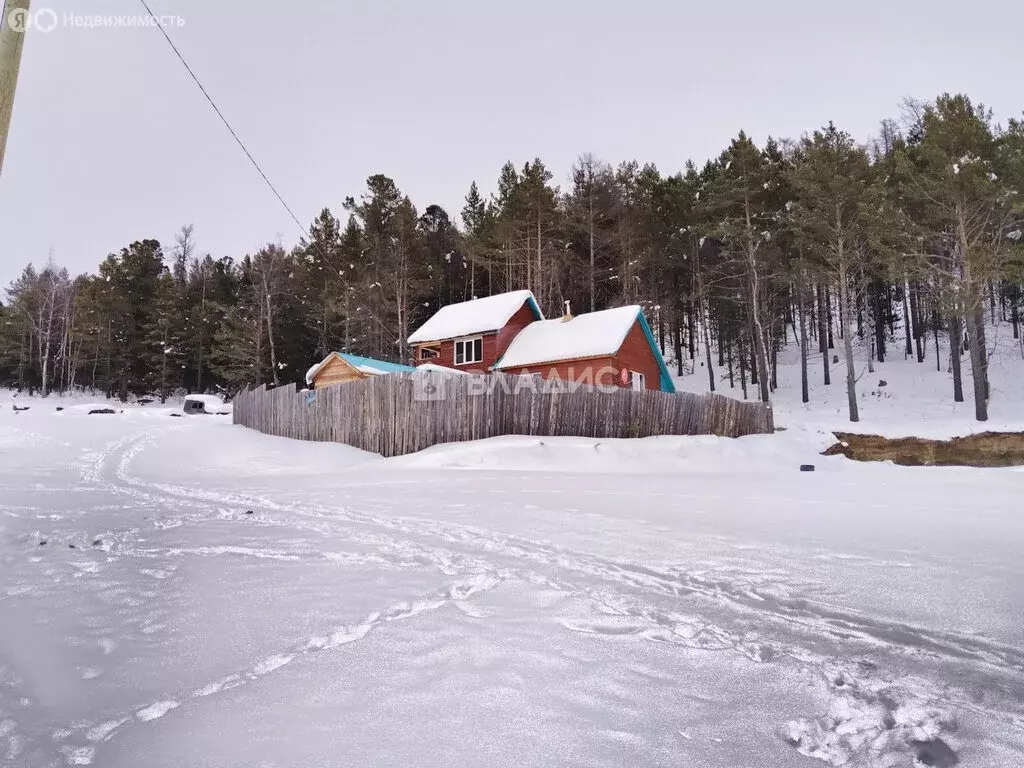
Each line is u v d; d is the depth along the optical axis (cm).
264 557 443
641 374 2423
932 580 367
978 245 2131
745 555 439
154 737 193
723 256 3400
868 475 1098
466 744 187
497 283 4056
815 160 2614
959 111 2202
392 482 951
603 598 341
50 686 231
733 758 181
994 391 2716
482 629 290
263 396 1856
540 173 3666
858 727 201
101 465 1273
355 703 214
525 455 1204
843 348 4009
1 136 274
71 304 5012
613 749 185
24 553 462
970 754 183
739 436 1781
